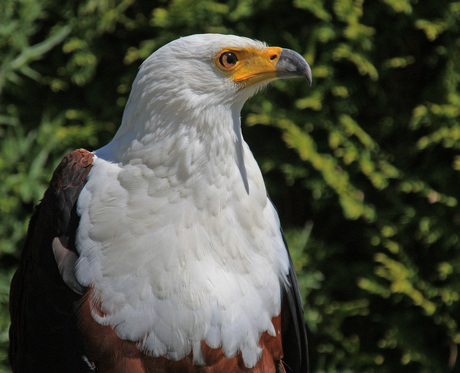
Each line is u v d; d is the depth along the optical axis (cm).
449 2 846
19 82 930
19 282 522
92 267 454
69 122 939
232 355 469
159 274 451
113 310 453
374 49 873
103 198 459
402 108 895
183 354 459
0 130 926
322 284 902
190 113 458
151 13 916
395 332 875
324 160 852
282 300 519
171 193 457
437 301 866
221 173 464
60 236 467
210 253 462
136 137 465
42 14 919
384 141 891
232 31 870
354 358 899
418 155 883
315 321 879
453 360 878
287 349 551
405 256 866
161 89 459
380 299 903
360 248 914
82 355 466
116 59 933
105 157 479
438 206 865
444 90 852
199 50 462
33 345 495
